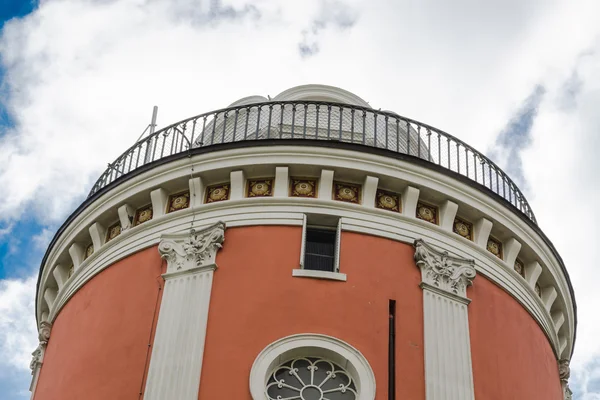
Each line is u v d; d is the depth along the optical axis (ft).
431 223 64.13
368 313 59.47
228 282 60.39
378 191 64.08
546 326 69.36
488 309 63.46
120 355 60.18
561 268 71.00
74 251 69.62
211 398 55.62
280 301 59.26
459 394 58.13
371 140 70.69
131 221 66.59
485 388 59.93
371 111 67.67
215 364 56.95
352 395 56.49
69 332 66.23
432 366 58.44
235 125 67.82
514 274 66.69
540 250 68.28
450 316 61.05
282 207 62.90
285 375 56.95
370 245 62.13
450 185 64.69
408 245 62.95
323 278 60.23
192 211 63.87
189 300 60.03
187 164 64.64
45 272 74.08
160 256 63.21
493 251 66.44
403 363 58.13
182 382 56.44
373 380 56.54
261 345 57.52
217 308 59.36
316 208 62.75
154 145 69.87
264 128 71.10
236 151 63.87
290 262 60.90
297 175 64.03
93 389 59.93
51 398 63.62
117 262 65.41
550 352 69.36
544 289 70.23
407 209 63.87
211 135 71.20
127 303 62.54
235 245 61.87
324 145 63.46
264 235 62.03
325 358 57.62
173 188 65.41
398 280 61.26
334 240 62.80
